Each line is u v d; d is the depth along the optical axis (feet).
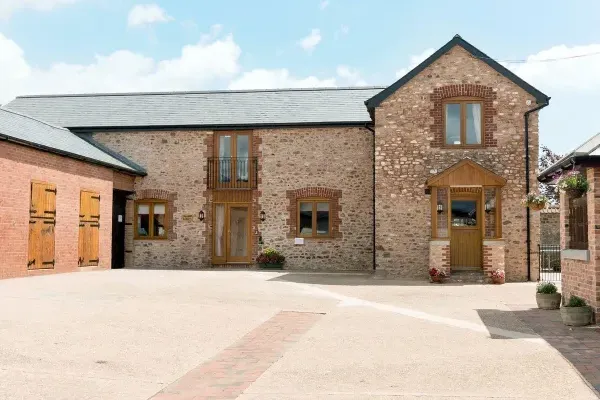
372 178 65.62
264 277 54.65
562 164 31.83
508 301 40.40
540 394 18.95
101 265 61.11
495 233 55.88
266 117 67.87
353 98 71.10
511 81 56.59
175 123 68.28
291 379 21.04
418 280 54.75
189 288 44.57
